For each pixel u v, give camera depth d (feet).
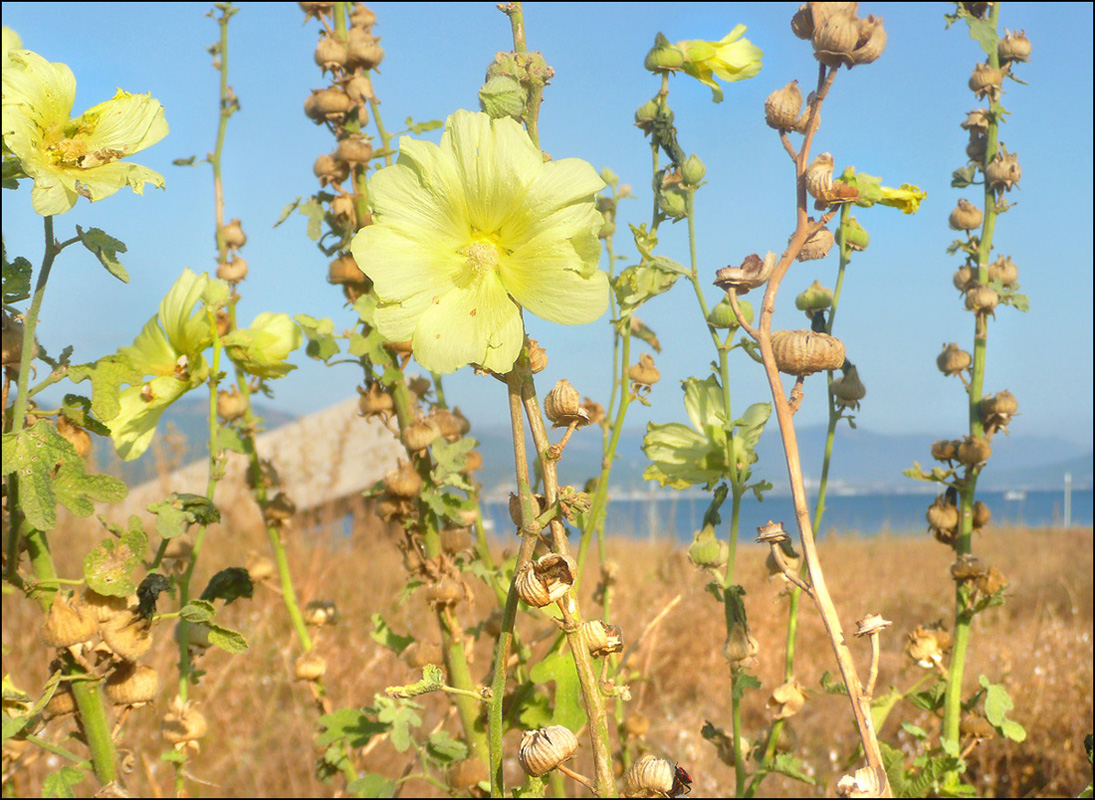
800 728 14.20
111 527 3.66
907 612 22.35
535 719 5.22
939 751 5.44
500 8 3.39
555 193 2.92
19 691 3.65
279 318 4.87
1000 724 5.31
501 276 2.99
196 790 11.42
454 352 2.88
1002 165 5.80
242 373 6.12
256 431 6.18
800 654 16.63
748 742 5.27
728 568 4.84
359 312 5.41
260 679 14.30
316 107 5.63
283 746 12.26
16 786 9.24
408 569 5.60
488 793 5.15
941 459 5.74
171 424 19.79
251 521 20.58
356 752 6.71
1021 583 26.32
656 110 4.69
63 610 3.56
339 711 5.72
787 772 4.94
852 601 23.24
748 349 4.59
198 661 13.93
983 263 5.83
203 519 4.05
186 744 5.15
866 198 3.34
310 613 6.13
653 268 4.77
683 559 17.66
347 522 25.88
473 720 5.33
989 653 15.52
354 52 5.68
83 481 3.30
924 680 5.47
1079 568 28.43
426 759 5.31
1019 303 5.78
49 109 3.32
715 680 15.08
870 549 35.53
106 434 3.53
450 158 3.01
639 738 6.69
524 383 2.79
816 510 4.98
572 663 4.77
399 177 3.04
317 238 5.55
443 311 2.95
